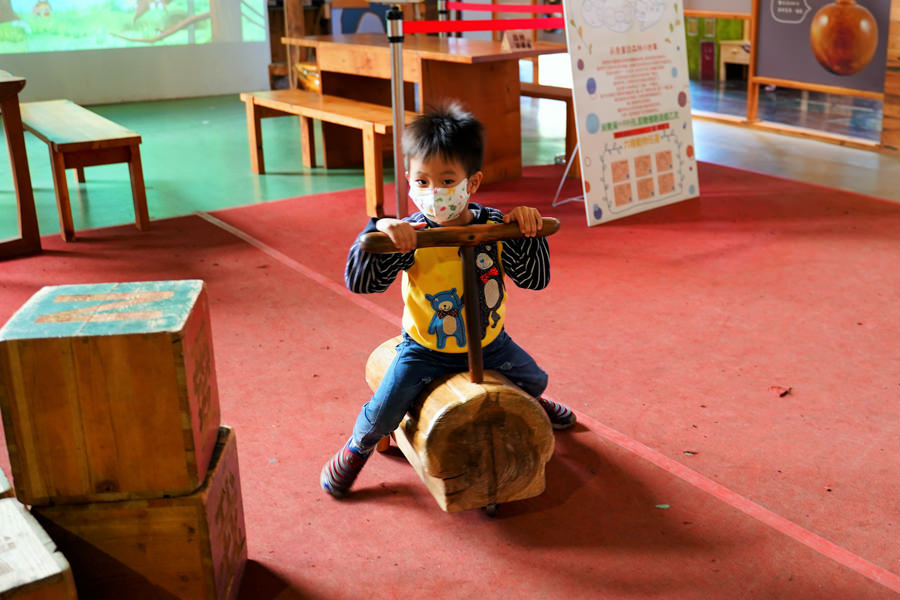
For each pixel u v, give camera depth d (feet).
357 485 7.45
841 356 9.74
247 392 9.07
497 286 6.68
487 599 6.02
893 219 15.10
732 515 6.91
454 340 6.56
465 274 6.16
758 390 8.96
